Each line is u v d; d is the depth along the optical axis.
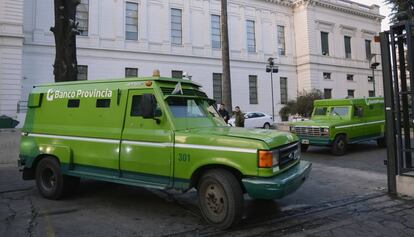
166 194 7.77
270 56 45.62
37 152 7.51
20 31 28.52
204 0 40.28
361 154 13.85
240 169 5.28
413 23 7.08
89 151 6.77
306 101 35.75
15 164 11.99
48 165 7.37
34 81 30.39
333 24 49.81
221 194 5.41
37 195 7.77
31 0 30.70
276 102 45.47
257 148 5.21
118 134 6.43
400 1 19.73
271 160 5.23
